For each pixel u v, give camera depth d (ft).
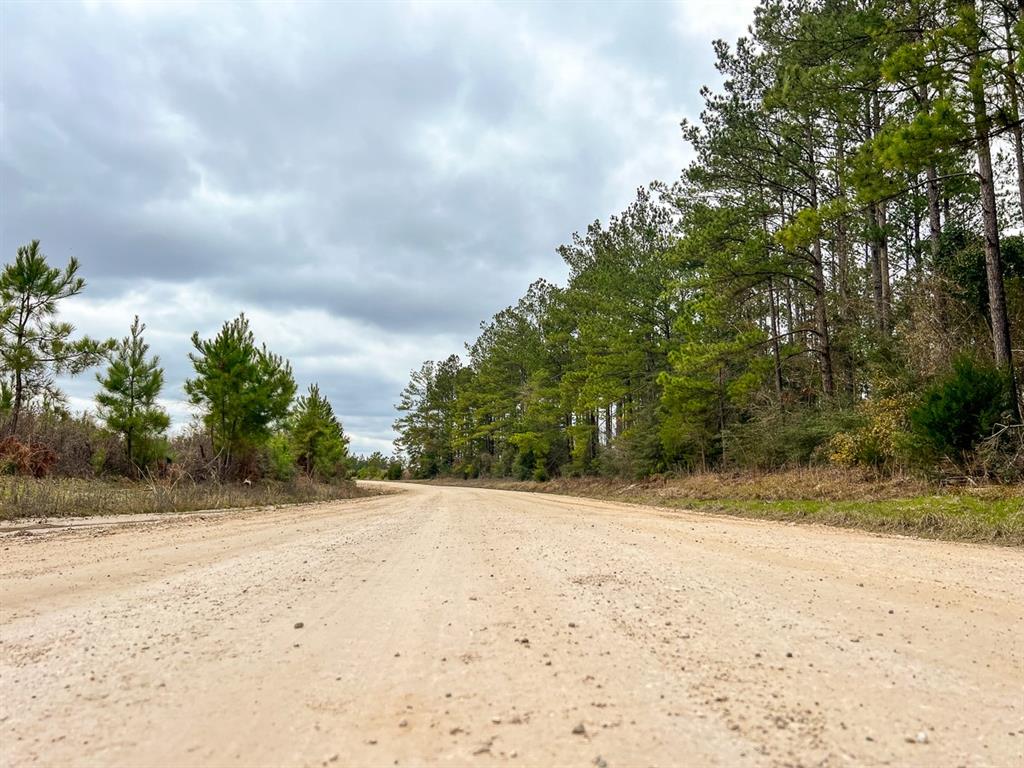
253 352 85.66
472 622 15.15
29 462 63.62
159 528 39.88
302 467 134.10
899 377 59.77
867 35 57.47
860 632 14.24
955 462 46.19
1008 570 22.66
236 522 45.47
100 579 21.20
